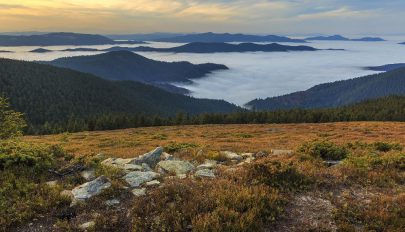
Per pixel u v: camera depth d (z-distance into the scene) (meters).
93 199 9.61
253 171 11.20
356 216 8.80
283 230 8.22
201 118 123.75
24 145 13.45
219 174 11.81
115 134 66.00
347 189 10.68
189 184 10.34
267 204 9.10
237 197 9.23
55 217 8.93
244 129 71.50
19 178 10.69
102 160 14.43
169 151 21.56
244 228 8.03
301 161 14.12
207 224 7.98
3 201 9.38
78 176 11.34
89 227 8.30
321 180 11.01
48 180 11.22
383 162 13.31
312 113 115.75
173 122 123.81
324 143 16.23
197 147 22.38
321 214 8.95
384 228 8.36
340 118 111.31
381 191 10.65
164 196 9.44
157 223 8.28
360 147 18.62
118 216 8.84
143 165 12.96
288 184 10.48
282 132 58.69
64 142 43.69
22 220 8.69
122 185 10.30
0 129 26.05
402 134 43.44
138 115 126.94
